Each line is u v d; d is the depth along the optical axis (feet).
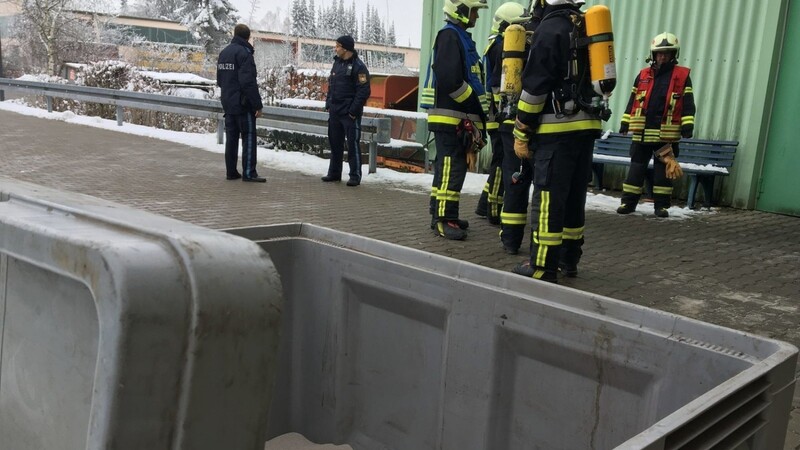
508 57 17.03
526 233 22.90
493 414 6.30
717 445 4.29
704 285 17.51
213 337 3.28
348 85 29.86
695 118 30.27
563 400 5.86
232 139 29.86
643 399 5.37
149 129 47.60
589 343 5.62
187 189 27.30
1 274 4.21
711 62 29.50
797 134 27.50
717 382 4.97
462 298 6.43
